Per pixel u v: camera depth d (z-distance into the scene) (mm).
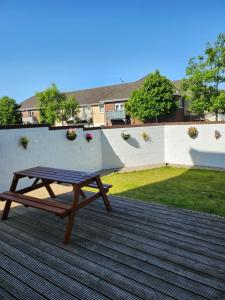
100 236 3365
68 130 7957
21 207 4574
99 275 2504
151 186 6770
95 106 30750
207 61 20828
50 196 5152
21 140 6344
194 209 4738
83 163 8719
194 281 2385
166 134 10438
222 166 9258
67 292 2266
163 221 3877
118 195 5789
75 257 2850
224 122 9039
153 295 2201
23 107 38406
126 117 25938
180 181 7379
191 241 3199
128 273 2527
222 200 5332
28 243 3199
